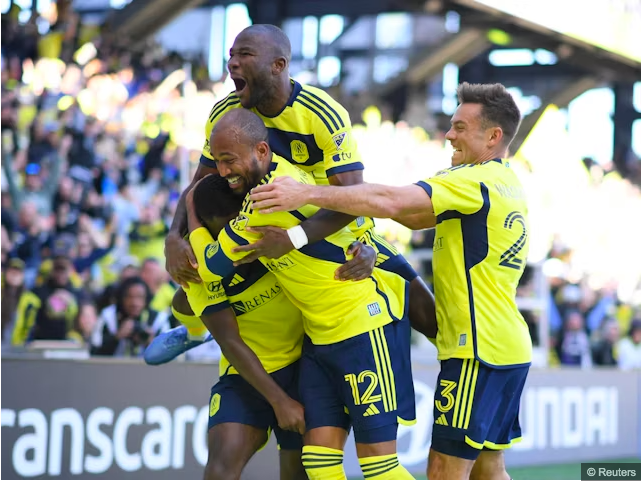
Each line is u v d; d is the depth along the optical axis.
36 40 12.79
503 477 5.18
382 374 4.65
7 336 10.55
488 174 4.72
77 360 7.43
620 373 11.78
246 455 4.89
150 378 7.85
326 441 4.68
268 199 4.21
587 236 19.17
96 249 12.27
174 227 4.95
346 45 18.31
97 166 12.80
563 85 20.00
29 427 7.12
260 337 5.01
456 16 16.91
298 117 4.70
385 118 17.97
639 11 18.52
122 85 13.70
